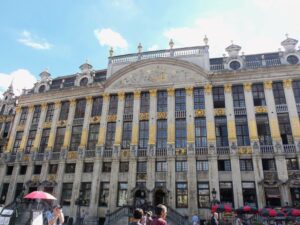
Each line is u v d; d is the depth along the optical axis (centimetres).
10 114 4094
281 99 2969
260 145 2802
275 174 2627
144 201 2820
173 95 3269
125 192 2958
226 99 3089
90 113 3522
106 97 3512
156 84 3372
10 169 3616
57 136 3578
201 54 3409
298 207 2412
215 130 2995
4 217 1808
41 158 3478
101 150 3206
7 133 4006
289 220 2153
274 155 2702
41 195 1557
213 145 2877
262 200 2547
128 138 3228
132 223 668
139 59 3634
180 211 2706
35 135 3684
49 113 3788
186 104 3177
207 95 3156
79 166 3222
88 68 3900
